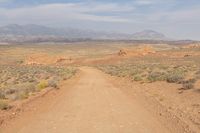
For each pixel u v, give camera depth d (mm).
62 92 28375
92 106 19578
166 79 33906
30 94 25438
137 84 34750
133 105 19781
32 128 13578
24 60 171500
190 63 90188
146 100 21984
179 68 59938
